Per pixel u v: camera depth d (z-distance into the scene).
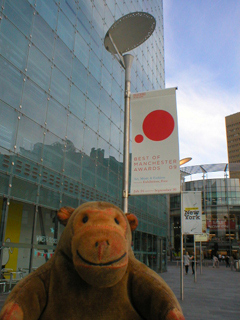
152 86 28.39
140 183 6.15
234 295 12.23
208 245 64.75
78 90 14.63
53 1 13.35
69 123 13.51
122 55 6.98
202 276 22.06
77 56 14.92
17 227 10.15
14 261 9.84
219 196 67.25
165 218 27.88
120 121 19.38
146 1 29.08
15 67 10.59
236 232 64.69
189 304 9.80
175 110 6.38
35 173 10.99
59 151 12.54
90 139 15.27
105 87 17.75
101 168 16.11
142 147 6.34
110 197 16.78
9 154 9.91
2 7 10.27
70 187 13.02
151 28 6.45
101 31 18.08
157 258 24.38
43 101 11.88
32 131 11.07
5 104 9.96
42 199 11.23
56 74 12.96
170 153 6.16
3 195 9.48
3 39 10.17
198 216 12.78
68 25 14.41
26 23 11.41
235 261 33.25
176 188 5.91
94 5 17.50
